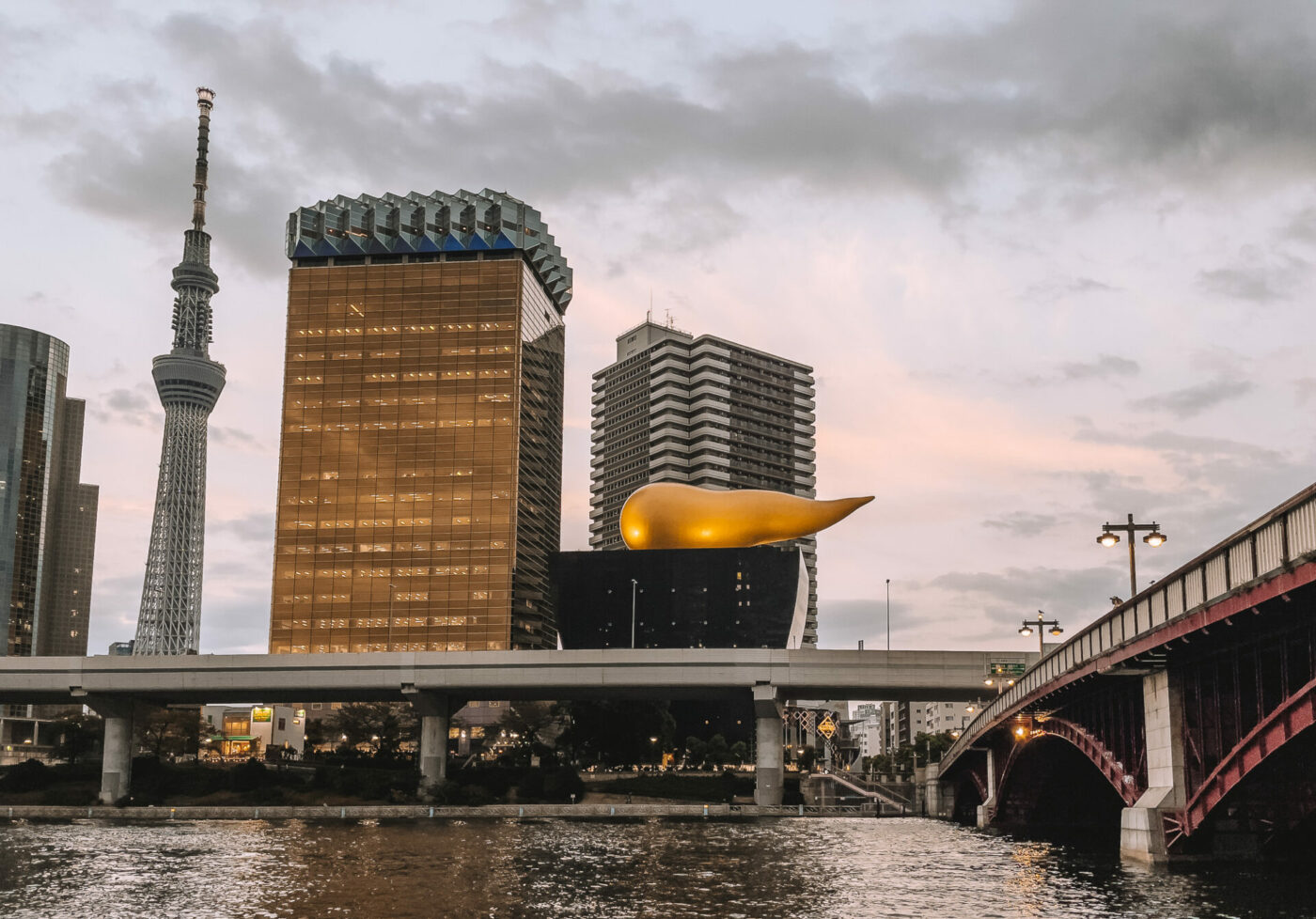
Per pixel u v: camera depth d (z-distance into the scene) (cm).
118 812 13838
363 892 5678
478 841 8975
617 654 14225
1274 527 4175
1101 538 6244
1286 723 4622
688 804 14638
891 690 14300
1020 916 4706
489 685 14312
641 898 5419
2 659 14812
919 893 5569
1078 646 6762
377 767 18550
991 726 10131
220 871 6650
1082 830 10825
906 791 16612
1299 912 4550
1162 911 4625
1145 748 6319
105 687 14688
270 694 15050
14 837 9506
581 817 13388
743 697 14975
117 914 5000
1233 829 5884
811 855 7669
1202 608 4738
